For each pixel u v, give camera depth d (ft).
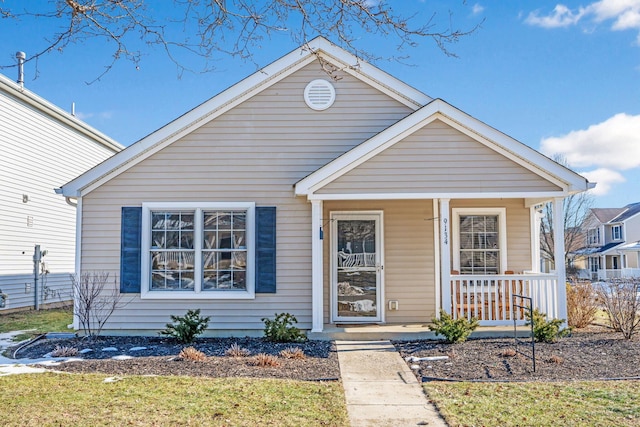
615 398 17.52
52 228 52.06
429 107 29.53
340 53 33.22
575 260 154.92
